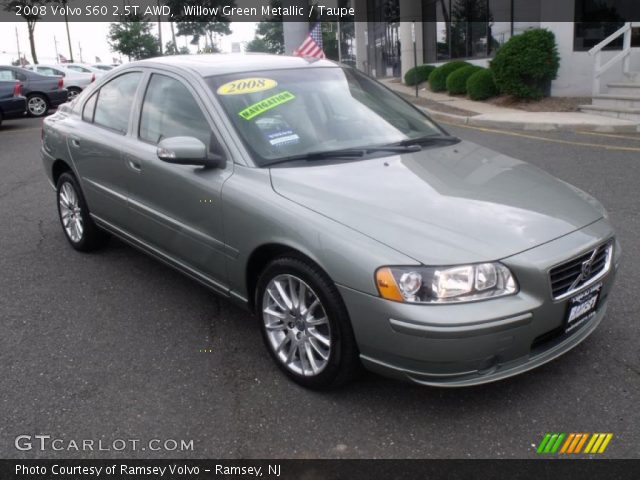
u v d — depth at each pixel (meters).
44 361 3.64
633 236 5.30
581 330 3.19
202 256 3.80
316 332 3.16
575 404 3.06
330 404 3.15
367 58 30.61
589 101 12.98
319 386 3.21
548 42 13.28
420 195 3.17
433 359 2.72
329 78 4.32
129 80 4.66
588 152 8.80
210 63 4.19
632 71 12.74
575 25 13.39
